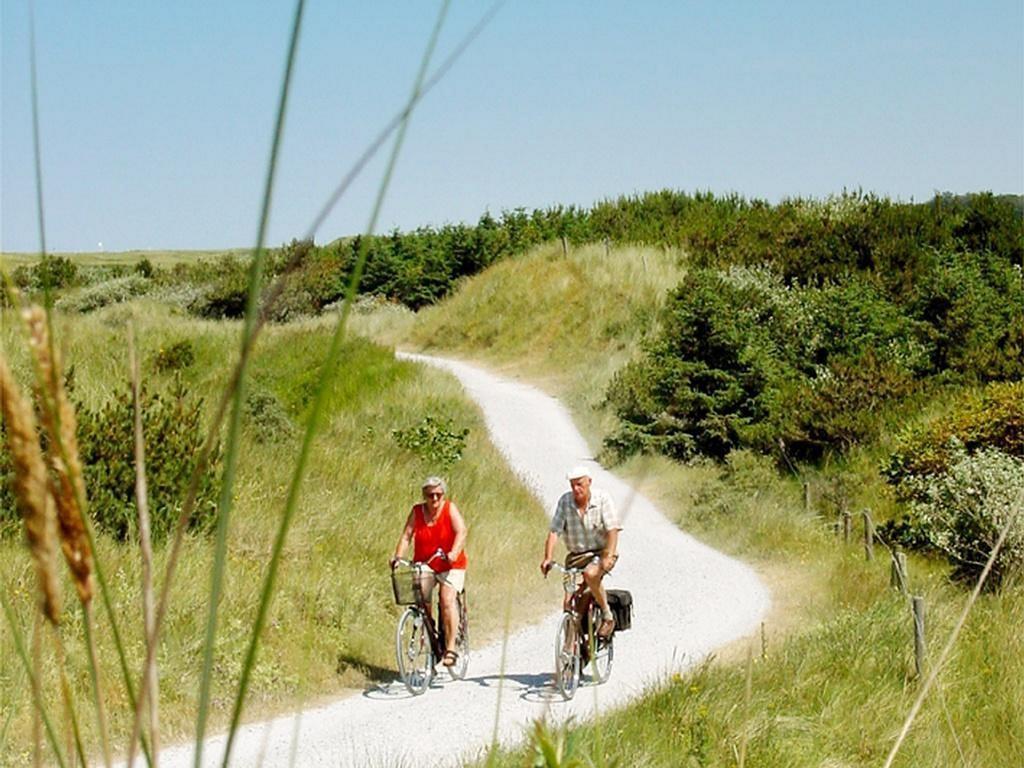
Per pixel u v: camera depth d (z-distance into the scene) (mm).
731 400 24141
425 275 48625
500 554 15922
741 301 28391
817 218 36781
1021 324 25891
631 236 44250
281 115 744
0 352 706
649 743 7488
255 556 12289
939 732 8414
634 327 35281
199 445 12711
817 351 27266
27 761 7109
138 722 782
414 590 10516
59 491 721
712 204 48031
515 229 51375
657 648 12617
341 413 25406
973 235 33188
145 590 805
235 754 8594
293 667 10383
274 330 31531
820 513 20031
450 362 38094
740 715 8289
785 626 13539
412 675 10484
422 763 8289
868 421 22703
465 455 22469
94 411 15578
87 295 43000
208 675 841
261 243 761
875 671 10031
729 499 19953
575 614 9945
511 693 10453
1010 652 10680
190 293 43594
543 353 36531
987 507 15070
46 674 8172
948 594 14227
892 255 32188
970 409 19938
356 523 14430
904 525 17750
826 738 8281
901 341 27219
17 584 9109
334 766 8328
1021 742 8547
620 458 24547
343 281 47781
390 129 781
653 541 19109
